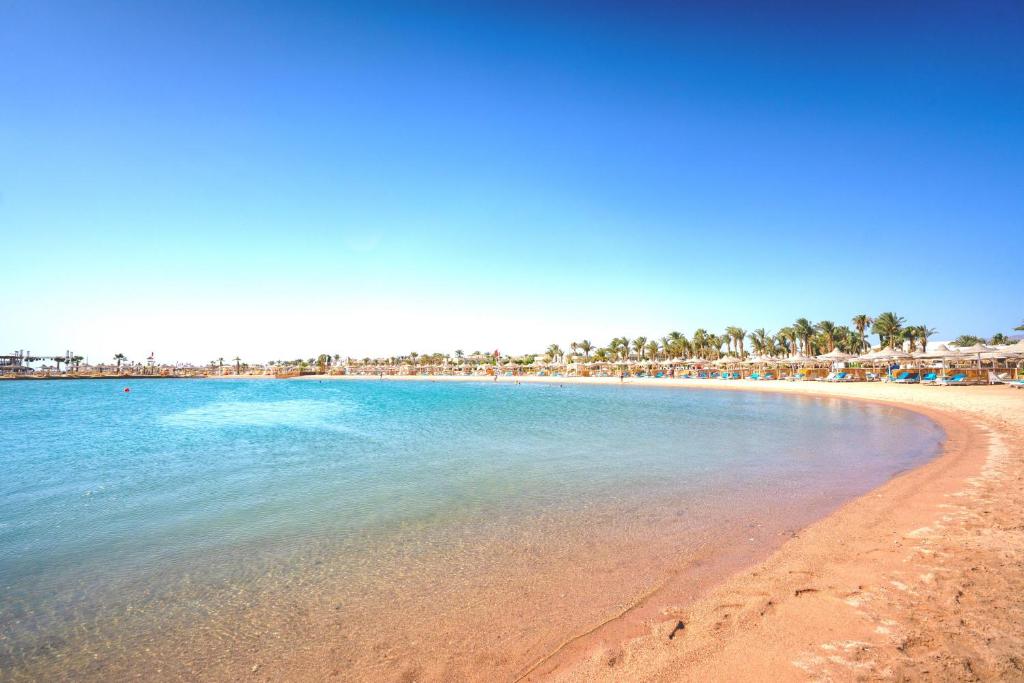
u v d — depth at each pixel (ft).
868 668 12.58
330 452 52.19
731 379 231.50
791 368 231.50
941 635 13.88
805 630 14.82
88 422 90.33
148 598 19.31
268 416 100.89
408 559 22.66
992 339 265.95
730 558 21.38
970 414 74.64
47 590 20.02
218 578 20.97
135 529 27.12
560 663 14.21
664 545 23.41
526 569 21.22
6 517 29.50
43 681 14.42
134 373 545.85
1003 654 12.75
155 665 15.08
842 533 23.53
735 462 43.83
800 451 49.21
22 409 125.59
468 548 23.82
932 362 181.57
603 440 59.16
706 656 13.92
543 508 30.17
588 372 367.66
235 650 15.76
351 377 505.66
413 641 15.92
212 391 243.19
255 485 36.99
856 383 164.45
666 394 171.94
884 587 17.19
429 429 72.95
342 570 21.59
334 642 16.03
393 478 38.93
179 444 60.13
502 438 61.98
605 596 18.42
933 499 28.14
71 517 29.40
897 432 61.72
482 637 15.97
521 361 479.41
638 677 13.19
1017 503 26.17
